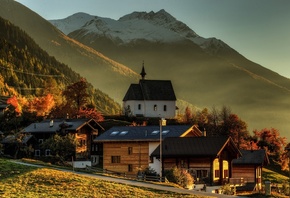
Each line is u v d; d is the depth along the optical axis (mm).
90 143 148875
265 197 95250
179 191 79500
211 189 97812
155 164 109188
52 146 132375
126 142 116562
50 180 82500
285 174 167125
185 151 105062
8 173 85938
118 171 117000
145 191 78375
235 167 120000
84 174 93625
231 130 194250
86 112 191250
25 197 71875
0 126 162875
